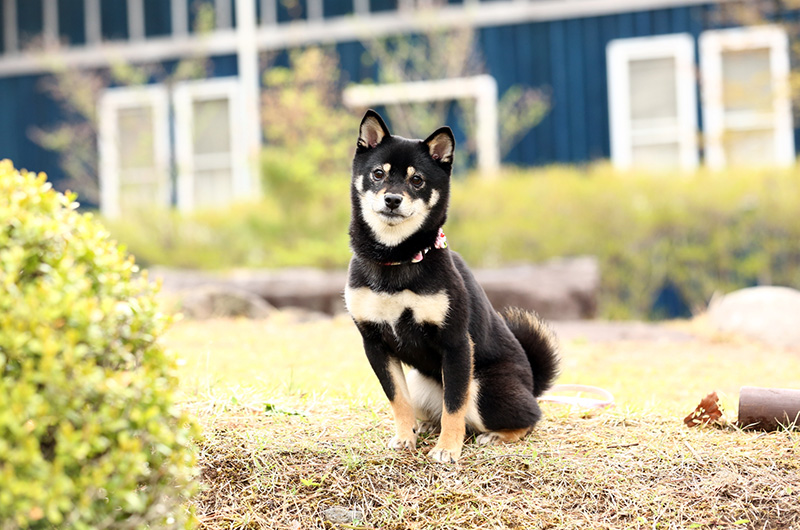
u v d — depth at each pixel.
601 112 13.27
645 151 13.45
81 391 2.11
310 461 3.59
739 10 12.31
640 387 5.65
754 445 3.73
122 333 2.33
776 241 11.53
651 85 13.35
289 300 10.45
